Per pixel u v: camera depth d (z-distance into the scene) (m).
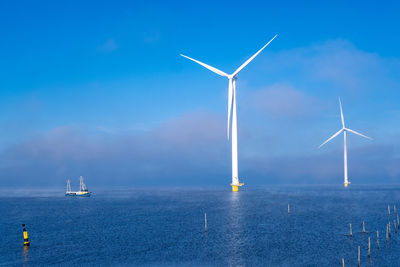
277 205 181.38
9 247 82.50
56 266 66.25
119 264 66.81
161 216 137.38
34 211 169.25
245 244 81.50
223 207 173.25
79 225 116.38
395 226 98.88
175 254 73.19
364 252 72.75
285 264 65.00
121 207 183.75
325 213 141.00
